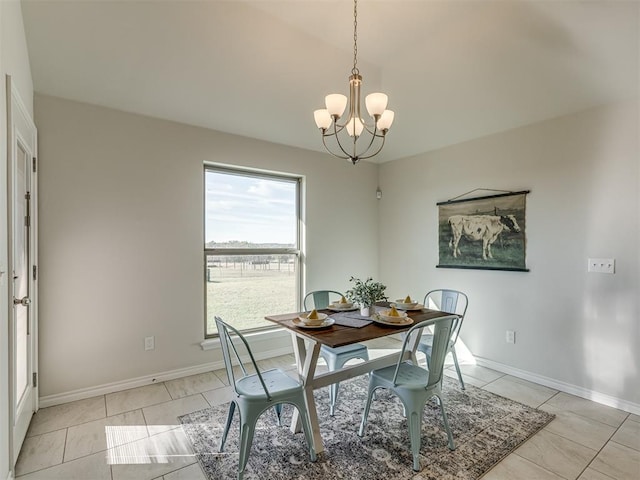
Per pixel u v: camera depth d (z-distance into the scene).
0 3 1.56
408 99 3.42
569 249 2.86
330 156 4.22
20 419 2.02
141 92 2.79
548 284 2.99
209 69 2.75
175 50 2.54
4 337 1.65
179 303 3.16
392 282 4.51
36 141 2.47
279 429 2.28
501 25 2.41
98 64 2.50
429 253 4.04
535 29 2.35
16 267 2.00
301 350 2.31
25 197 2.23
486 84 2.92
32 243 2.37
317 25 2.54
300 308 4.01
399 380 2.09
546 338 3.00
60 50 2.34
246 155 3.56
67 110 2.64
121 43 2.40
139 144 2.96
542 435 2.21
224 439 2.06
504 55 2.62
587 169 2.75
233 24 2.45
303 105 3.33
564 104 2.80
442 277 3.90
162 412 2.50
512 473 1.85
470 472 1.85
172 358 3.12
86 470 1.87
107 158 2.81
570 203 2.85
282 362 3.60
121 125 2.88
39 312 2.52
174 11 2.29
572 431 2.26
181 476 1.83
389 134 3.98
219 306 3.48
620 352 2.58
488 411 2.52
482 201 3.48
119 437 2.18
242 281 3.63
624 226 2.56
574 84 2.62
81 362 2.70
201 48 2.56
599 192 2.68
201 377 3.16
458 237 3.72
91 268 2.74
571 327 2.85
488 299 3.44
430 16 2.45
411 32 2.62
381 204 4.68
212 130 3.35
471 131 3.49
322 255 4.16
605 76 2.47
